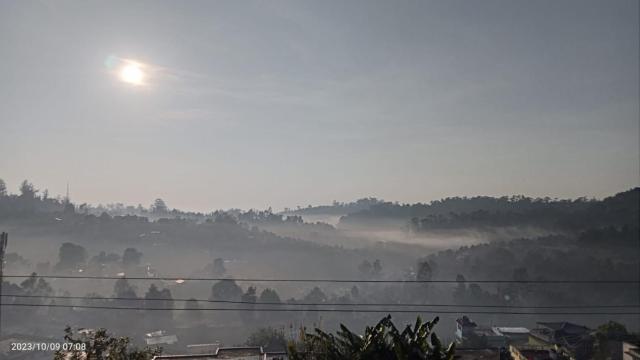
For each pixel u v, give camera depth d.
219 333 120.81
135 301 133.25
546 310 140.12
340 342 14.48
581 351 57.03
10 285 129.50
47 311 133.88
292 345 14.95
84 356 19.92
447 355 13.31
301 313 137.00
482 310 144.50
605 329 59.16
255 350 25.36
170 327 124.25
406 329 14.00
